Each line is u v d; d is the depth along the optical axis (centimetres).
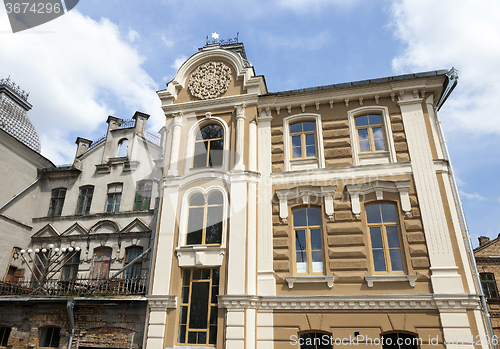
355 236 1041
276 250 1080
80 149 1862
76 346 1171
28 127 1917
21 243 1606
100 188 1667
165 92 1354
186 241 1126
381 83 1205
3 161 1606
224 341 966
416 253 984
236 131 1239
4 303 1285
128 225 1505
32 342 1227
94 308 1211
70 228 1597
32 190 1730
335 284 1001
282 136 1246
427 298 919
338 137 1201
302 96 1267
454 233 984
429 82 1179
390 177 1095
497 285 1972
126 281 1261
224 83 1330
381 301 945
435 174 1063
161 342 997
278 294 1023
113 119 1838
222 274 1052
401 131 1156
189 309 1043
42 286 1352
